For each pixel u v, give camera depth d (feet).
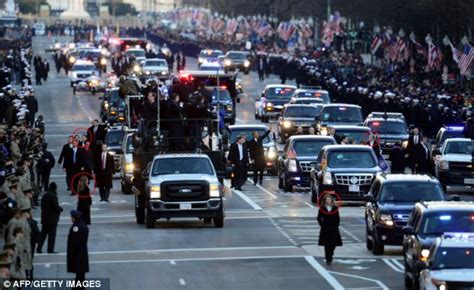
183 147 426.10
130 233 387.55
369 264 327.06
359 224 403.95
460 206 297.33
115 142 566.36
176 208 392.68
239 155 508.12
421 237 286.46
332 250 326.44
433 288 258.16
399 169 514.68
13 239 269.85
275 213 434.71
